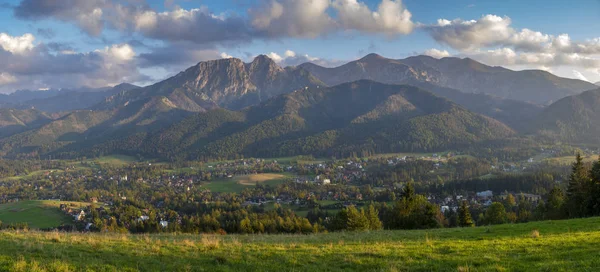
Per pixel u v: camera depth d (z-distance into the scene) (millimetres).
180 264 19531
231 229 96812
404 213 66000
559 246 22812
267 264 20125
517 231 32656
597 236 25516
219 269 18797
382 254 22422
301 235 40000
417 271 18516
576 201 65188
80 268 17359
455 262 19703
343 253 23031
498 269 17641
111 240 27281
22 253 19734
